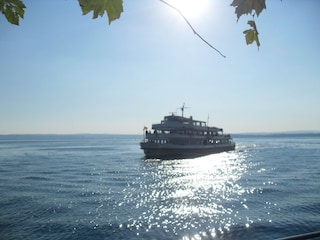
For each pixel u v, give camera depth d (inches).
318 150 4771.2
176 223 1085.1
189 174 2260.1
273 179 1984.5
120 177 2154.3
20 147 7121.1
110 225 1060.5
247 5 84.4
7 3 87.0
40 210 1245.7
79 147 7032.5
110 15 78.8
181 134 3319.4
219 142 4382.4
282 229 1008.9
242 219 1112.8
